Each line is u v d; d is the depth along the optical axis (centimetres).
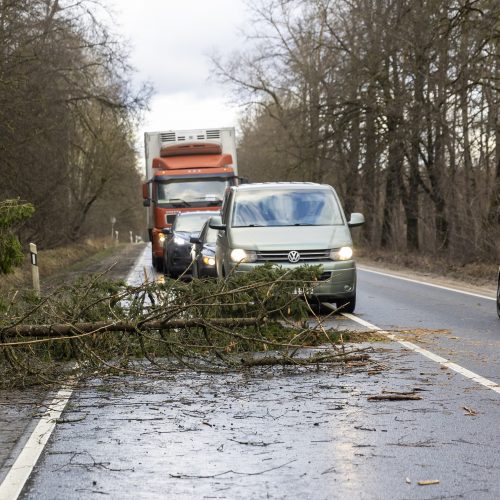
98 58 8375
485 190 7462
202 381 2345
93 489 1412
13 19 6769
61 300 2572
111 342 2505
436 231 9238
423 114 8025
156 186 7850
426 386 2219
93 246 14950
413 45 7881
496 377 2325
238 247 3866
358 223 4116
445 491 1376
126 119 8894
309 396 2122
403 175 10094
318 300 3853
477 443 1656
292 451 1625
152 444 1689
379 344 2944
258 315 2650
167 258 6444
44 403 2105
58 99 7862
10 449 1678
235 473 1491
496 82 7456
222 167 7944
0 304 2727
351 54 9181
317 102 9888
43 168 7906
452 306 4338
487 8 7194
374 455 1588
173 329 2573
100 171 13488
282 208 4112
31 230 8819
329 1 9888
